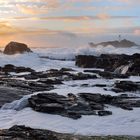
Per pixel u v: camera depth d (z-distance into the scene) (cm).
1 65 5153
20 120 1822
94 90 2677
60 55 7156
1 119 1848
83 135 1559
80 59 5494
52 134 1546
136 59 4344
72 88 2797
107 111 1941
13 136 1466
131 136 1553
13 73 4212
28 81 3159
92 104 2088
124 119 1820
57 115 1898
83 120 1803
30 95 2284
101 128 1669
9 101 2209
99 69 4878
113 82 3144
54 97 2155
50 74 3828
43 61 5931
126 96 2388
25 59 5759
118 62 4597
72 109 1964
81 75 3591
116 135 1566
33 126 1703
